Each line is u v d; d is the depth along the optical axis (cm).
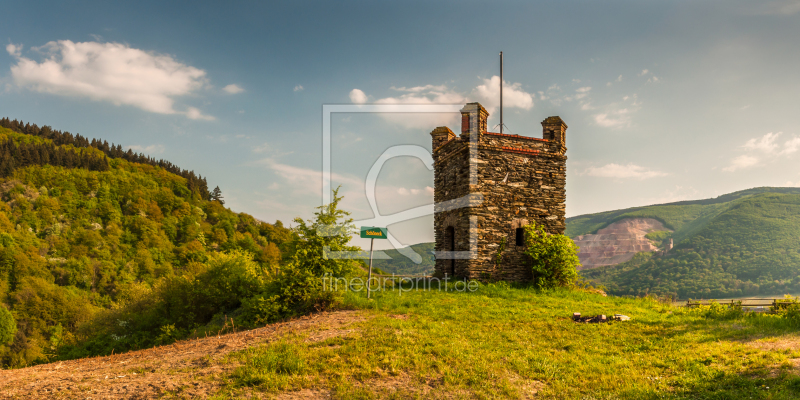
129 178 14338
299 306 1423
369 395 651
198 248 10631
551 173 2139
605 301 1666
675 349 895
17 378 734
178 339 1686
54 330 5778
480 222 1961
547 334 1055
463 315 1268
